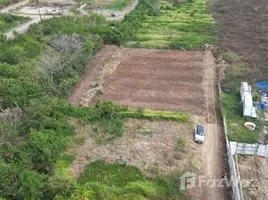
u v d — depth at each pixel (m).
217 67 46.69
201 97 39.69
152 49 53.62
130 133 33.47
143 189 26.12
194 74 45.25
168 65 48.16
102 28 56.47
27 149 27.64
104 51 53.19
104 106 35.88
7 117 30.84
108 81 44.09
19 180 24.55
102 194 25.45
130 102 38.97
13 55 45.62
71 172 28.47
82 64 46.12
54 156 29.25
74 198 23.52
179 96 40.06
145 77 44.94
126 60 50.03
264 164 29.36
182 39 55.97
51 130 32.47
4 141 28.06
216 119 35.59
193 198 25.78
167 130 33.72
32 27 59.28
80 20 60.66
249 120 35.19
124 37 55.62
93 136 33.28
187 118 35.19
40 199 24.03
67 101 39.50
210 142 32.12
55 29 57.47
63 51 44.81
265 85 41.94
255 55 49.16
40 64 41.84
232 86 41.22
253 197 25.97
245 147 30.12
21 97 33.75
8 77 39.12
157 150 30.91
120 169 28.91
